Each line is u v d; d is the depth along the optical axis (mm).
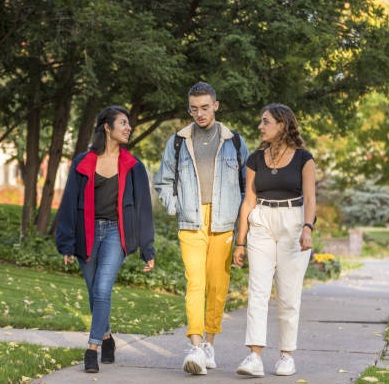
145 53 18578
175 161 9109
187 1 21203
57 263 20844
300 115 23906
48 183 24359
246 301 17938
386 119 41656
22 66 22906
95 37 19000
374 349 10992
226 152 9062
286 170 8562
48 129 28656
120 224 8969
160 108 21828
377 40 22016
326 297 20891
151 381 8266
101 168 9039
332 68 22844
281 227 8594
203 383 8195
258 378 8523
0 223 28203
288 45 21219
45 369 8625
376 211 70625
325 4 21266
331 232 54031
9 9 19938
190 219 8945
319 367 9367
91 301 9164
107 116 9062
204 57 20672
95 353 8734
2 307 13219
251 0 20406
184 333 11969
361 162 46594
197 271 8922
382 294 22547
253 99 22000
